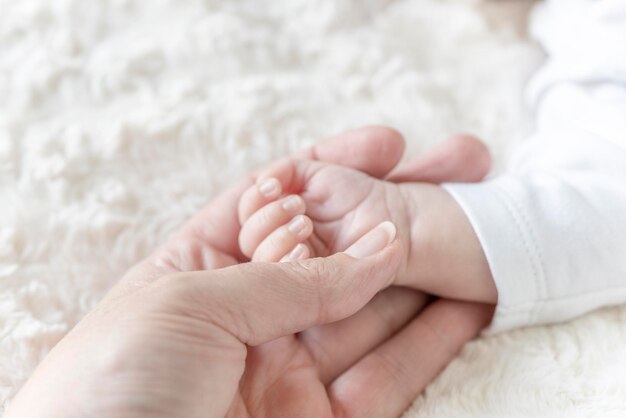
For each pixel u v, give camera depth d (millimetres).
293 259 268
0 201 310
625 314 288
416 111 346
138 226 311
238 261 295
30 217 306
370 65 357
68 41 348
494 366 281
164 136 326
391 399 276
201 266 289
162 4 360
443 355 285
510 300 280
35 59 342
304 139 333
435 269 284
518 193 286
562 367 276
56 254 302
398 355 282
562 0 336
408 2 385
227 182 323
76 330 248
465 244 282
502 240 279
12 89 336
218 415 244
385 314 292
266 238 278
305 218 278
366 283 264
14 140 323
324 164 295
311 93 349
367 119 343
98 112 333
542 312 284
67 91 338
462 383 279
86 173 318
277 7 373
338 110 346
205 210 300
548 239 279
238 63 350
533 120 347
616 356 276
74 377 233
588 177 291
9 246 298
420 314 294
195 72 346
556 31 339
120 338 235
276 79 349
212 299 245
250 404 268
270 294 251
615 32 304
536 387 273
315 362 280
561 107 322
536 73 351
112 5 358
